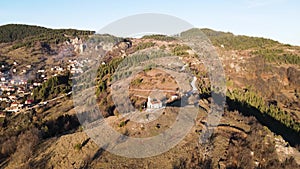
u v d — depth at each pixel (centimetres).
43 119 4700
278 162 2744
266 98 8850
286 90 9894
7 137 3678
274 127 4956
